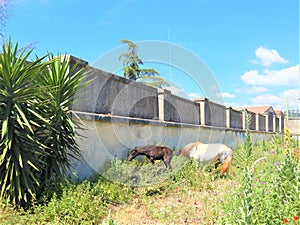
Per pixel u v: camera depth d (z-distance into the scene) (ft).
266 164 26.43
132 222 15.11
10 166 14.43
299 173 14.73
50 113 16.72
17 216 13.51
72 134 17.26
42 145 15.24
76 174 19.97
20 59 15.02
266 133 73.67
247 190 10.88
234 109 54.80
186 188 21.59
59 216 13.88
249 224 10.46
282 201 13.93
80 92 20.61
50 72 17.42
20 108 14.30
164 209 16.93
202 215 16.26
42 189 15.90
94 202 15.70
